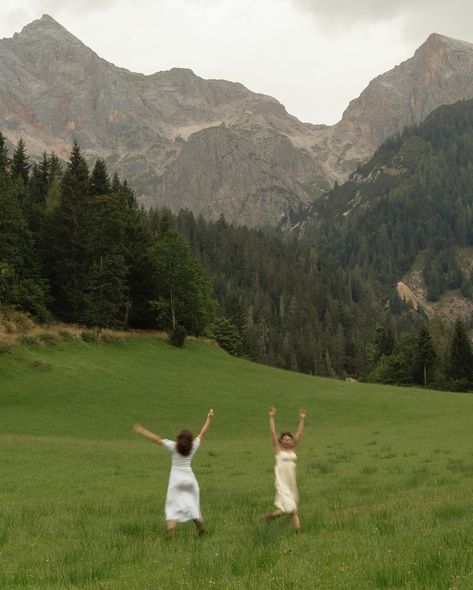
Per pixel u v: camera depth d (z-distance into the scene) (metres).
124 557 10.90
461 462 28.14
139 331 96.88
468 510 13.50
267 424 58.22
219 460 33.25
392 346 175.25
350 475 25.08
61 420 52.31
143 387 68.56
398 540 10.63
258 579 8.56
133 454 35.97
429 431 47.75
